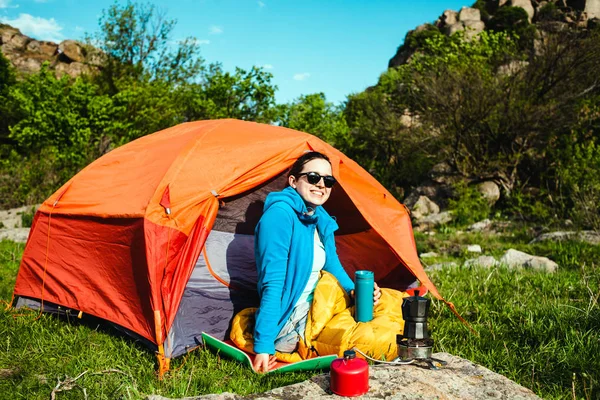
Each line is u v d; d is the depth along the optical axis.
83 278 4.06
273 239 3.27
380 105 18.17
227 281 3.99
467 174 14.98
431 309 4.55
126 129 17.33
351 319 3.33
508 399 2.33
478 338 3.82
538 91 14.68
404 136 16.91
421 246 9.26
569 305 4.36
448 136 15.08
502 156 14.35
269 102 18.02
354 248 5.07
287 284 3.33
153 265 3.44
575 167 11.59
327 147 4.32
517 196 12.85
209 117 17.95
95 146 16.38
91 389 2.87
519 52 16.77
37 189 15.12
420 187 15.89
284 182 4.34
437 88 14.79
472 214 13.02
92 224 3.98
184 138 4.27
